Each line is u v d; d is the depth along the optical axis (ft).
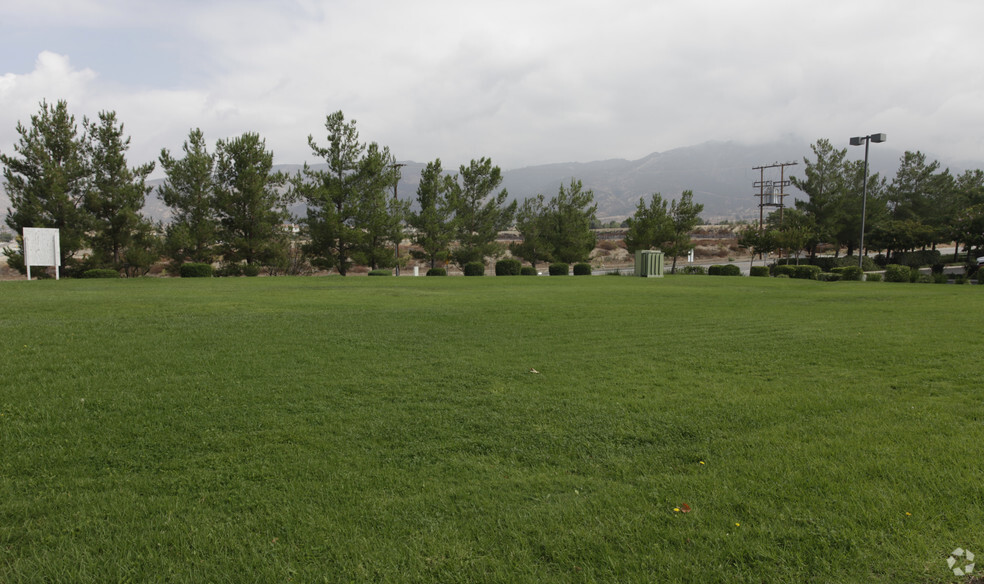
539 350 24.80
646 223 133.90
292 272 114.52
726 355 23.89
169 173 96.07
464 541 8.75
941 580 7.49
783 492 10.18
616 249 235.81
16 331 26.55
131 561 8.25
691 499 10.07
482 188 124.06
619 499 10.12
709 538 8.71
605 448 12.80
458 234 123.75
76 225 87.66
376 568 8.02
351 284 69.82
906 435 13.20
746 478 10.93
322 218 106.11
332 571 7.99
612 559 8.20
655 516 9.44
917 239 148.77
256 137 99.66
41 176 86.74
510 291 60.64
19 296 44.73
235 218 98.94
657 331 30.86
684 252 137.49
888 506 9.46
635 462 11.94
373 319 33.99
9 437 13.00
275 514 9.59
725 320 35.91
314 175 105.70
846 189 160.97
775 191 191.72
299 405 15.81
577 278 97.30
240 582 7.75
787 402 16.40
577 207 134.00
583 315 37.99
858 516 9.19
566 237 132.67
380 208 106.83
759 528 8.91
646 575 7.80
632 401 16.52
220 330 28.43
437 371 20.29
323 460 11.93
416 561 8.20
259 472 11.30
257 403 15.94
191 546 8.64
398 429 13.94
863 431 13.56
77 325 28.89
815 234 145.89
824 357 23.45
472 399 16.67
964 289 71.51
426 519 9.43
